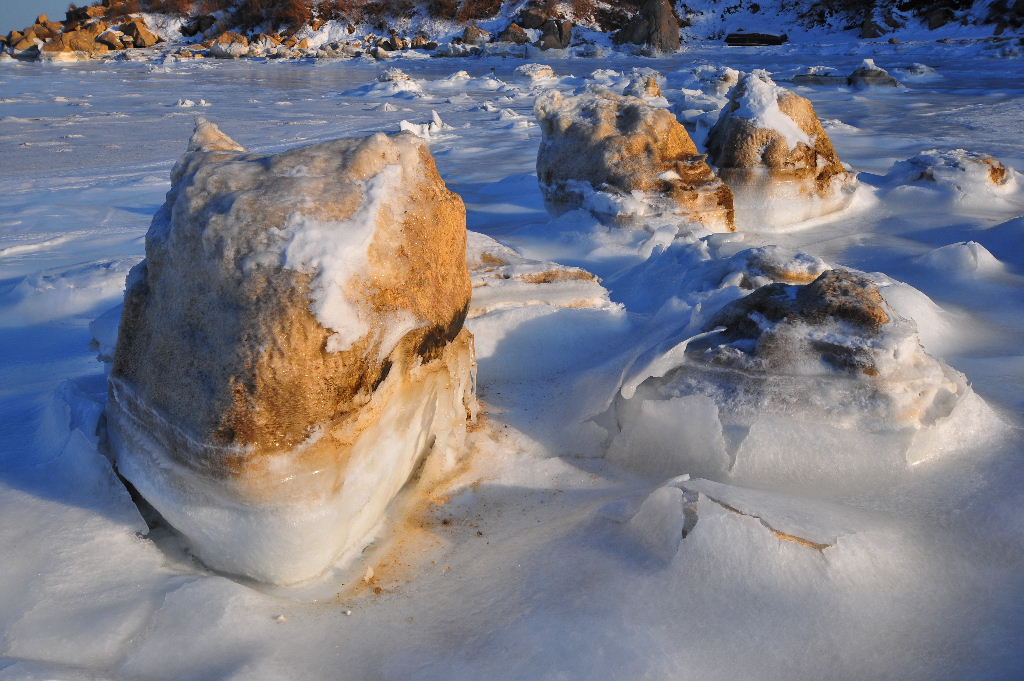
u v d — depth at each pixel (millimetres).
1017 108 14633
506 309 3480
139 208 7535
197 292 2062
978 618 1942
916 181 7211
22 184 8719
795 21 42344
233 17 48250
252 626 1881
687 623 1911
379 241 2123
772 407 2629
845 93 18516
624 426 2793
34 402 3004
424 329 2299
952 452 2607
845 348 2615
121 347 2273
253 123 14641
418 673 1773
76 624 1829
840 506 2357
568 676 1743
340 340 1993
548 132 6277
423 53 38781
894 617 1949
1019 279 4762
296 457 1952
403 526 2338
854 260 5445
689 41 41750
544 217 6887
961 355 3617
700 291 3824
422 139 2445
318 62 35594
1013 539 2215
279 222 2043
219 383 1962
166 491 2078
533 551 2209
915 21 37750
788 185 6270
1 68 32875
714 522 2080
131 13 48469
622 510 2326
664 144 5906
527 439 2869
